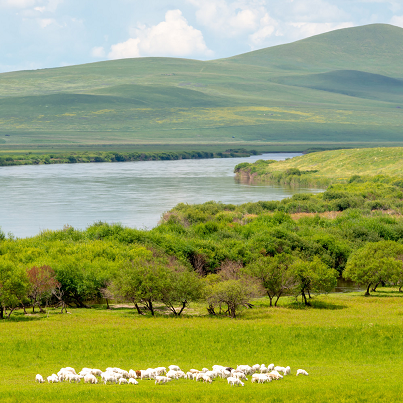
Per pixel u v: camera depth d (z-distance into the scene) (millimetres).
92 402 63094
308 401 64938
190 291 135000
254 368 79875
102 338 104375
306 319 121312
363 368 83625
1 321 127375
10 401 62969
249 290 132875
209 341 102125
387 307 141375
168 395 65500
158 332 108688
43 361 90500
